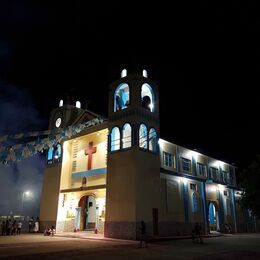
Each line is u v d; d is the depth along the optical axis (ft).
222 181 121.60
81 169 98.68
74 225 95.71
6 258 40.29
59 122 110.01
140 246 57.88
